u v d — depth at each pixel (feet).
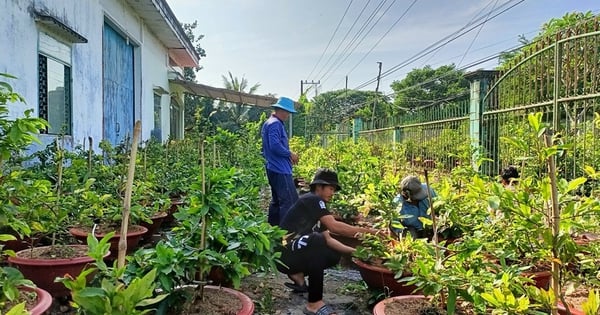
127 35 39.32
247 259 10.18
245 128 43.73
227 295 9.63
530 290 7.47
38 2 22.82
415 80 144.66
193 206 9.65
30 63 22.06
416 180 13.89
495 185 7.48
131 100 42.55
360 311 12.28
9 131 8.20
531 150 7.70
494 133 24.48
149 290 6.14
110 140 36.24
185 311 8.71
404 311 9.18
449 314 8.02
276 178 19.57
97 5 31.60
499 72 24.90
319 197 13.04
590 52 17.30
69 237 15.02
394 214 12.14
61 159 14.55
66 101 26.81
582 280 8.03
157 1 40.01
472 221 11.07
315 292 11.94
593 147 16.31
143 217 16.05
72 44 27.27
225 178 9.66
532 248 8.19
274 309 12.42
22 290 9.28
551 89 19.80
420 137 36.91
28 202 10.91
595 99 16.58
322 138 72.54
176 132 65.82
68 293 11.75
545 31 33.01
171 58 63.41
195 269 9.08
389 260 10.59
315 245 12.12
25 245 14.30
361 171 21.03
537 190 7.60
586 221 8.11
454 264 8.80
